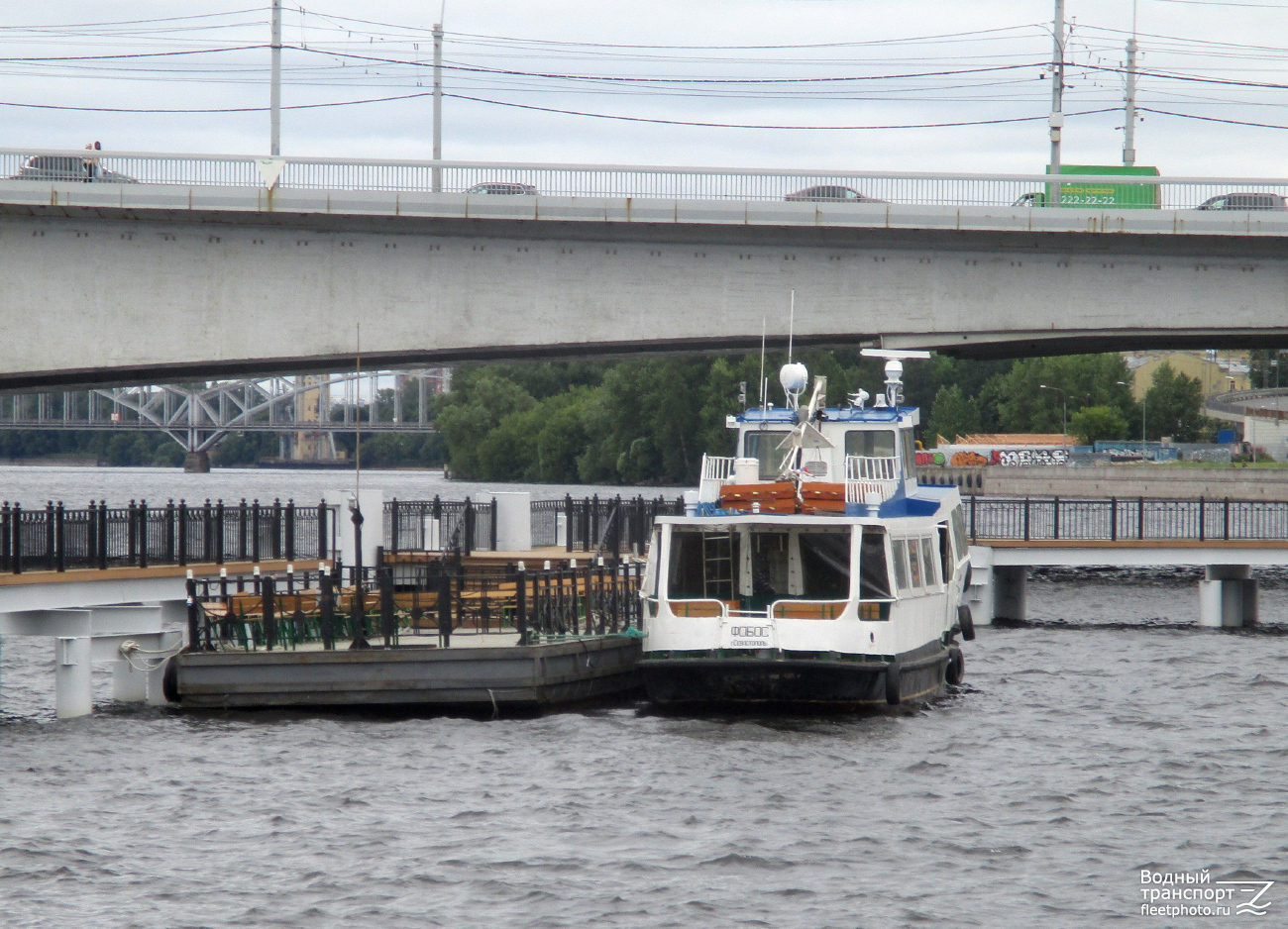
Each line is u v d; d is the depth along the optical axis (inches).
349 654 3565.5
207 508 4648.1
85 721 3585.1
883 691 3614.7
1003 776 3080.7
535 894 2303.2
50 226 5625.0
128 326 5689.0
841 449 4151.1
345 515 4712.1
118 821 2694.4
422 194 5620.1
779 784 2979.8
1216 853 2546.8
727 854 2507.4
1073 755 3299.7
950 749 3339.1
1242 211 5880.9
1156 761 3243.1
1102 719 3745.1
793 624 3570.4
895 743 3398.1
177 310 5708.7
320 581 3634.4
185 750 3257.9
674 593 3762.3
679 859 2488.9
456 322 5841.5
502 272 5841.5
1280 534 6343.5
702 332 5930.1
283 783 2965.1
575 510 6082.7
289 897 2285.9
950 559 4367.6
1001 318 6023.6
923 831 2664.9
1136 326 6053.2
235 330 5743.1
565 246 5846.5
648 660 3627.0
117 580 4163.4
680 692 3609.7
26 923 2170.3
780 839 2608.3
